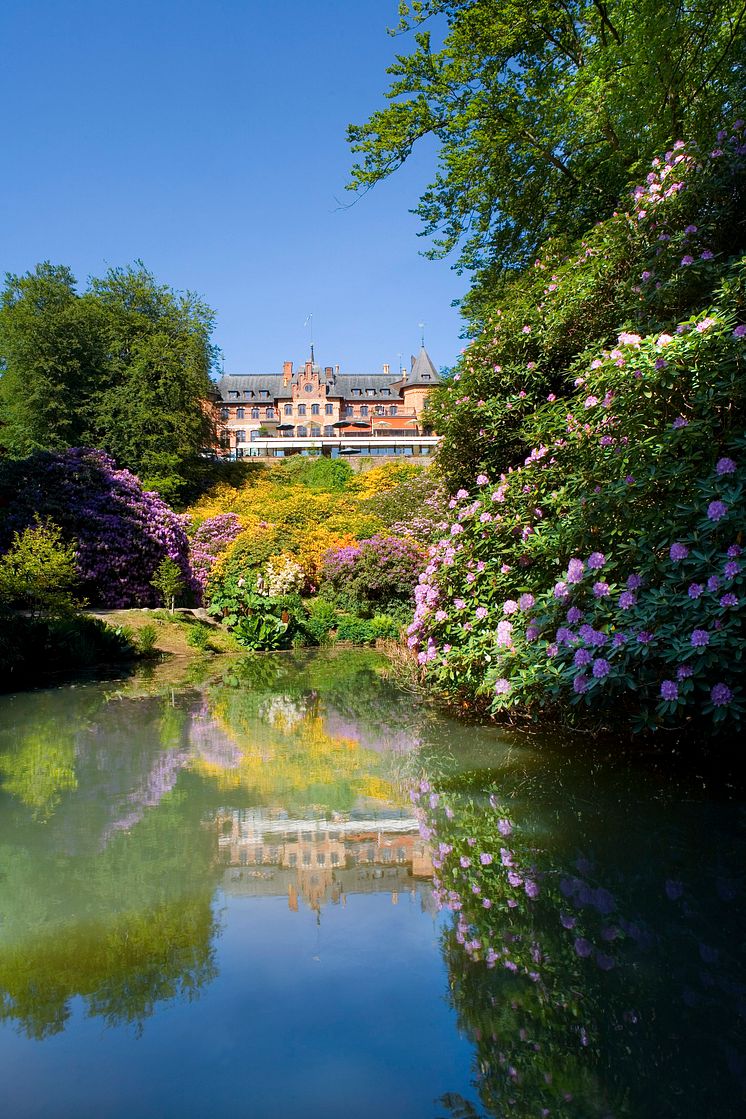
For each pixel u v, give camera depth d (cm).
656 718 303
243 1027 151
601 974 168
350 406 8019
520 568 432
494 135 1141
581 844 252
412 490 1988
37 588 841
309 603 1366
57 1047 145
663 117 695
